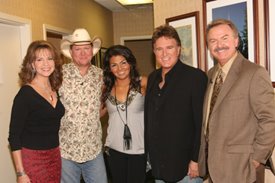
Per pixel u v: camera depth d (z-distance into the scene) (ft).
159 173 6.64
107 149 8.19
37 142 6.68
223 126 5.51
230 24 5.74
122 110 7.80
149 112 6.86
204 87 6.26
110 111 8.01
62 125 7.55
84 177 8.26
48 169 6.87
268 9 6.56
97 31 19.42
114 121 7.93
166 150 6.45
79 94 7.58
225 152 5.52
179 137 6.31
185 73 6.35
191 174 6.33
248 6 6.95
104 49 20.39
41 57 6.63
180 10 9.25
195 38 8.59
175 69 6.45
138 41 23.00
